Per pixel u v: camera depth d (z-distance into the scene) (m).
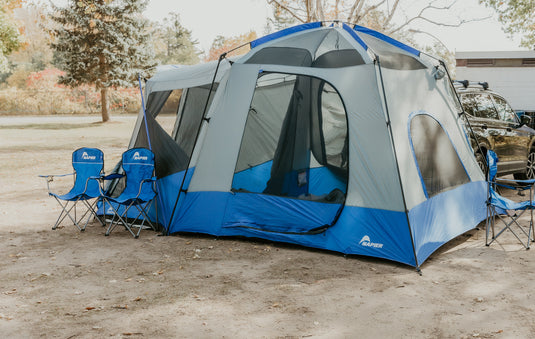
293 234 6.23
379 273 5.32
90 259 5.88
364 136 5.92
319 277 5.19
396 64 6.43
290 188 6.34
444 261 5.73
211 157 6.73
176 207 6.90
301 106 6.38
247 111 6.60
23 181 12.30
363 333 3.90
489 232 7.07
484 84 9.95
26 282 5.10
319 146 6.22
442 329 3.96
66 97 47.78
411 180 5.86
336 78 6.18
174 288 4.89
